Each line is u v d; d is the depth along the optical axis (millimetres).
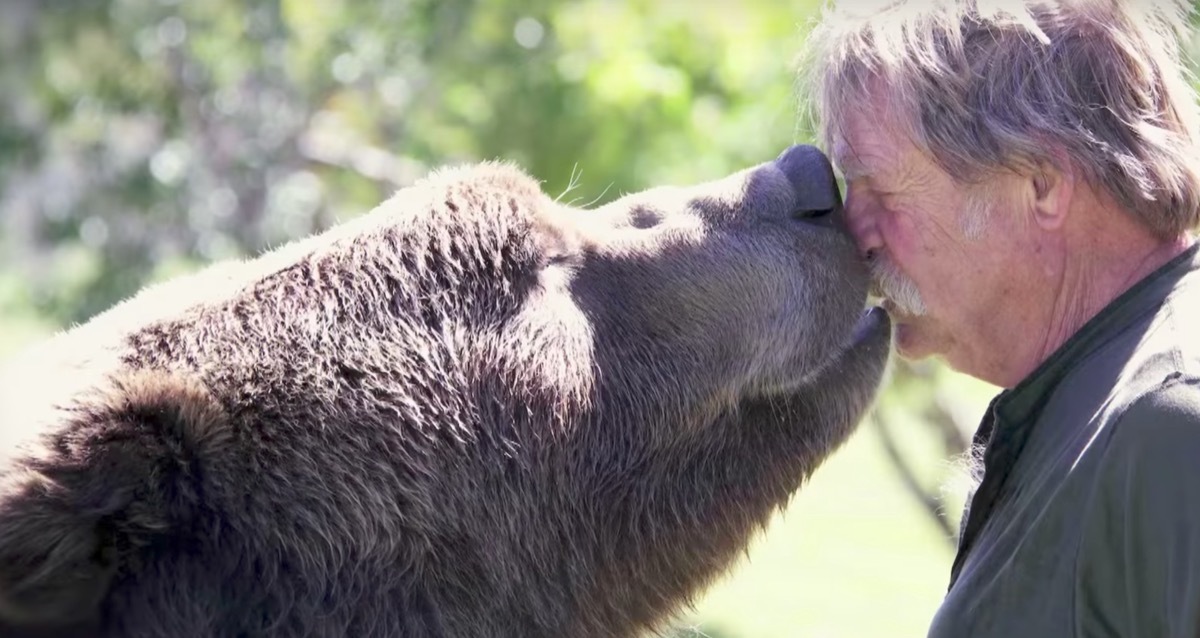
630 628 2910
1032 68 2309
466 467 2631
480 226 2844
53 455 2268
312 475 2496
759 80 6934
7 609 2230
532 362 2748
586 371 2812
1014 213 2373
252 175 9984
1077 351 2285
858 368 2912
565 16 7613
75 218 10156
